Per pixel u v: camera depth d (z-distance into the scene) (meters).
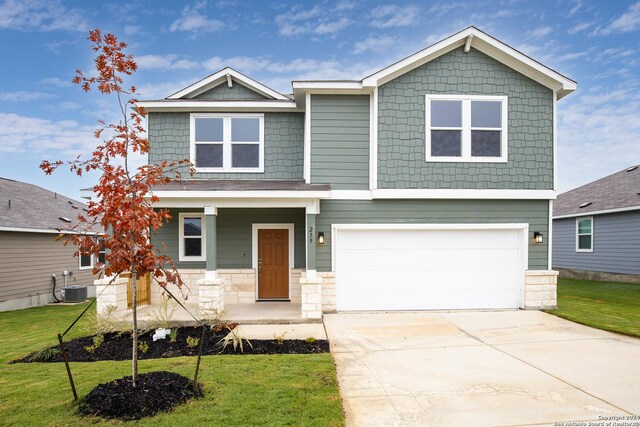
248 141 10.68
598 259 17.09
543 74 9.29
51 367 5.36
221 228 10.46
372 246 9.36
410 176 9.23
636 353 6.02
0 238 12.45
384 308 9.34
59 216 16.22
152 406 3.83
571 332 7.34
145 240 4.25
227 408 3.90
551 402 4.26
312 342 6.55
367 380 4.96
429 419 3.87
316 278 8.36
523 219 9.41
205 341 6.68
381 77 9.02
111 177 4.12
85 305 13.91
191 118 10.59
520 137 9.38
